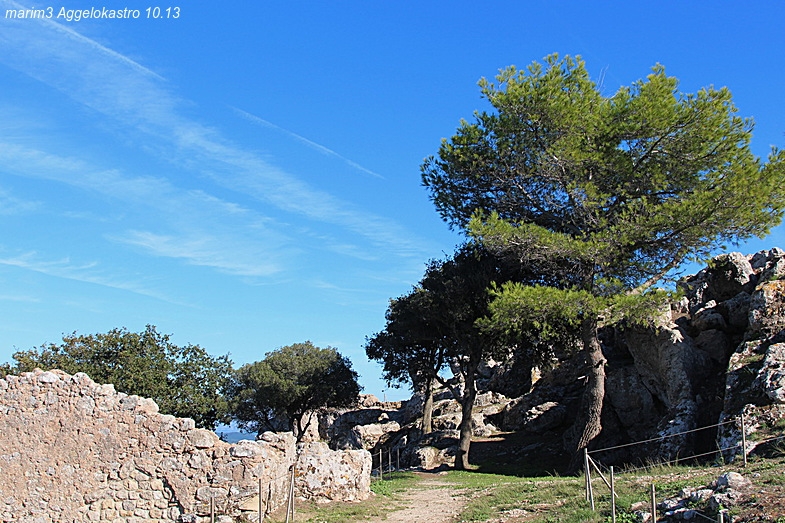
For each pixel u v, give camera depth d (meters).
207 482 18.38
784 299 25.52
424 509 19.83
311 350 53.41
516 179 28.38
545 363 34.44
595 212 26.31
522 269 29.92
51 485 18.78
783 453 17.80
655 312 25.02
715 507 13.19
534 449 32.88
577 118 26.66
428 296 33.22
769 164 24.86
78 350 33.00
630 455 27.36
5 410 19.27
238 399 50.25
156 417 18.97
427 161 30.48
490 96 28.05
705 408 25.78
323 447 20.83
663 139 26.03
